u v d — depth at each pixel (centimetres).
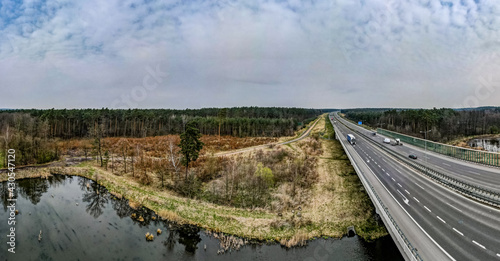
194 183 5394
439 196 3712
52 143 8038
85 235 3512
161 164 6475
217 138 11294
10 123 10431
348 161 6919
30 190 5216
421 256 2267
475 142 9850
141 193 4950
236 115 16612
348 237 3600
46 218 3975
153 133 12556
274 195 4919
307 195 4909
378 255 3172
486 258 2238
